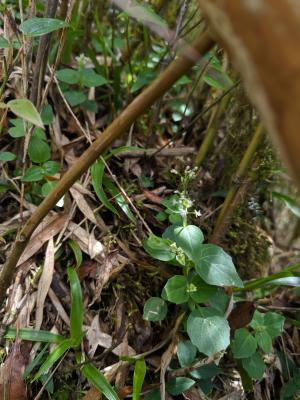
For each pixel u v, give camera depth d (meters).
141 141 0.39
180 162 0.39
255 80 0.11
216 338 0.28
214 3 0.12
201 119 0.41
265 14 0.11
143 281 0.34
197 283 0.30
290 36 0.11
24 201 0.35
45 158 0.33
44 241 0.33
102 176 0.34
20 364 0.29
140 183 0.37
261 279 0.33
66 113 0.39
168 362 0.31
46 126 0.38
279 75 0.11
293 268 0.33
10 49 0.32
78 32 0.39
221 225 0.35
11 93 0.36
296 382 0.33
